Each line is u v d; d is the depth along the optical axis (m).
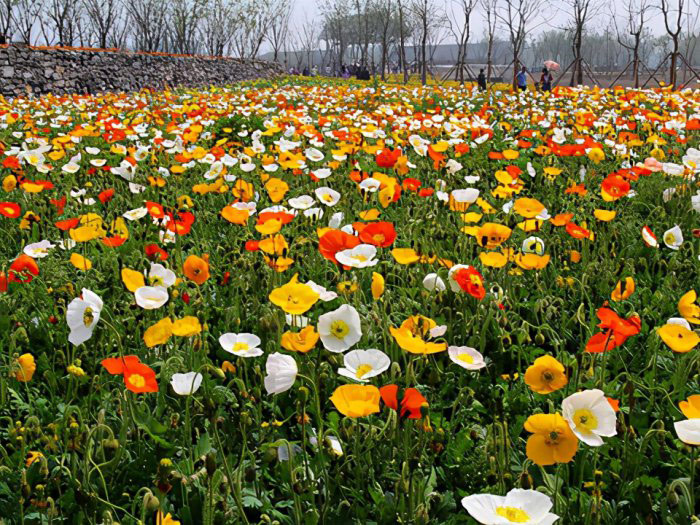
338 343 2.12
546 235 4.31
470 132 8.23
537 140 9.18
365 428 2.29
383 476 2.17
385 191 3.82
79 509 1.96
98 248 4.29
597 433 1.63
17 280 3.15
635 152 7.67
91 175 6.14
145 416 2.20
